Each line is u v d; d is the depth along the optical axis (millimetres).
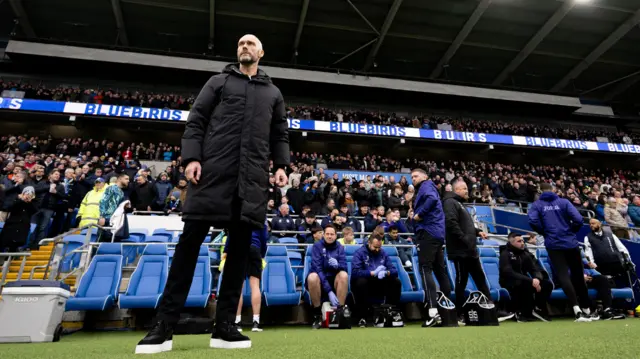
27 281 3014
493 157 20938
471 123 19688
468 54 20672
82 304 3893
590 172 20016
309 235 6594
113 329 4203
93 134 16578
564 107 21641
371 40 19203
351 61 20859
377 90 19297
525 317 4477
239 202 1561
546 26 18641
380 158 17766
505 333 2160
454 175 15977
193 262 1558
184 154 1534
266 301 4398
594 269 5773
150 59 16359
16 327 2848
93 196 6379
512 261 4773
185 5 16547
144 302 4020
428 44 19812
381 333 2576
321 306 4227
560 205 4086
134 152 14500
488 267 5703
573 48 20609
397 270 4855
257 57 1819
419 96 20078
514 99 20531
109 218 5512
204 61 16953
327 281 4223
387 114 19984
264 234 3816
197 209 1490
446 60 20312
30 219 5660
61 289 3104
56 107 14352
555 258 4027
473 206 11234
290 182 12156
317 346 1553
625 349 1207
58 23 17078
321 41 19312
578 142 19344
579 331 2174
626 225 7949
